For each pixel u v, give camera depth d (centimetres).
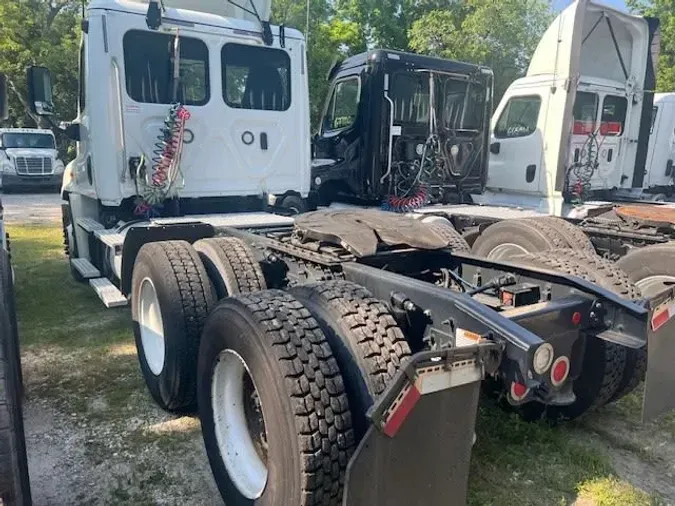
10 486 190
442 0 1973
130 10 497
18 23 2373
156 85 517
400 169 719
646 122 816
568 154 719
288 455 213
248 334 232
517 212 660
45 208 1515
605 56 809
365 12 2036
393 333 236
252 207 589
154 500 279
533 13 1623
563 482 291
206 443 279
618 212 534
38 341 495
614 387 315
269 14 588
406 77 715
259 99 566
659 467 308
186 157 531
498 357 214
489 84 770
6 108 411
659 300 269
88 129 536
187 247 367
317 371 218
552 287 302
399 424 190
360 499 189
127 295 449
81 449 324
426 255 353
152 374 369
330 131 788
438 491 205
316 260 321
